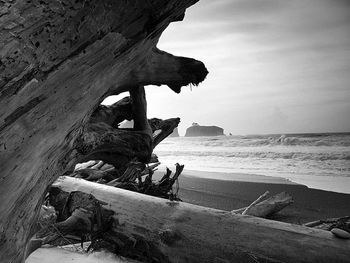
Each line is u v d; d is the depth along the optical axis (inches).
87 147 201.8
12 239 63.2
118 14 59.3
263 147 1167.6
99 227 150.9
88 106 83.4
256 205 255.1
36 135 55.6
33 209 76.5
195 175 591.2
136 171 261.9
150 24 74.5
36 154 59.6
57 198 180.4
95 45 57.8
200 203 325.1
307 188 436.1
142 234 140.3
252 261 112.0
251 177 558.3
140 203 152.1
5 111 44.3
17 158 51.9
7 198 54.7
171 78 228.5
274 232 116.8
